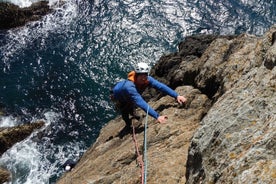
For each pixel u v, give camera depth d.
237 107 5.60
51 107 21.19
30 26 26.59
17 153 18.08
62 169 17.47
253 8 28.28
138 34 26.12
